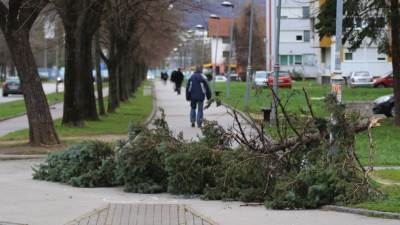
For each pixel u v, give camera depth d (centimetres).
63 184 1238
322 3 2552
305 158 1069
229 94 4884
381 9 2348
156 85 10388
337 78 1077
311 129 1093
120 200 1051
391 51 2473
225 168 1090
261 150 1094
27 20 1788
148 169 1170
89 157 1239
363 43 2566
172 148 1124
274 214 926
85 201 1033
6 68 12125
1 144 1920
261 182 1072
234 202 1045
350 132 1027
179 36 5975
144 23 3775
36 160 1622
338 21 1114
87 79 2827
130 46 4406
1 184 1223
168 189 1128
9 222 856
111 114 3347
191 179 1116
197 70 2445
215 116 3075
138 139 1159
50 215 909
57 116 3388
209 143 1145
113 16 2886
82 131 2303
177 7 3028
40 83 1847
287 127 1139
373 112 2834
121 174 1159
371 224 840
